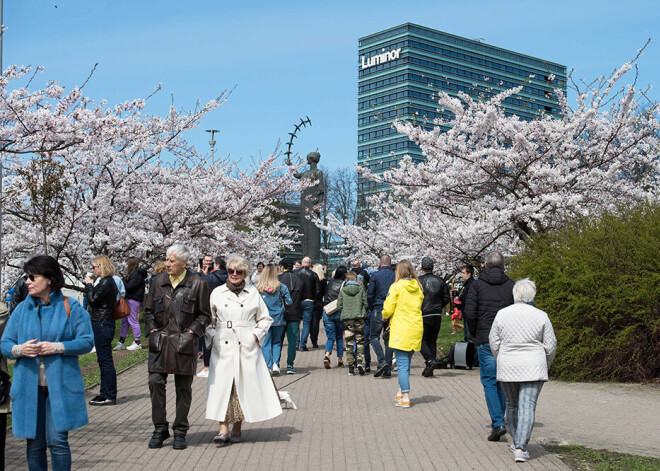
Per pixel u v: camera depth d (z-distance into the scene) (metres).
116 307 10.30
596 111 17.62
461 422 8.84
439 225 18.66
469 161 18.25
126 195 22.42
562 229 14.29
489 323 8.07
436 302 13.13
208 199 23.55
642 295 11.80
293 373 13.61
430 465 6.72
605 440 7.84
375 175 19.84
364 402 10.34
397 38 78.62
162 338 7.53
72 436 8.12
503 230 17.75
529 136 17.84
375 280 13.06
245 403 7.71
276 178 25.47
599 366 12.28
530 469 6.56
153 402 7.60
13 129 15.01
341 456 7.10
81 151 20.16
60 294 5.77
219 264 14.38
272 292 13.06
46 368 5.54
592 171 17.45
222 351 7.77
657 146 18.92
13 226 20.55
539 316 7.11
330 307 14.17
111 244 22.03
